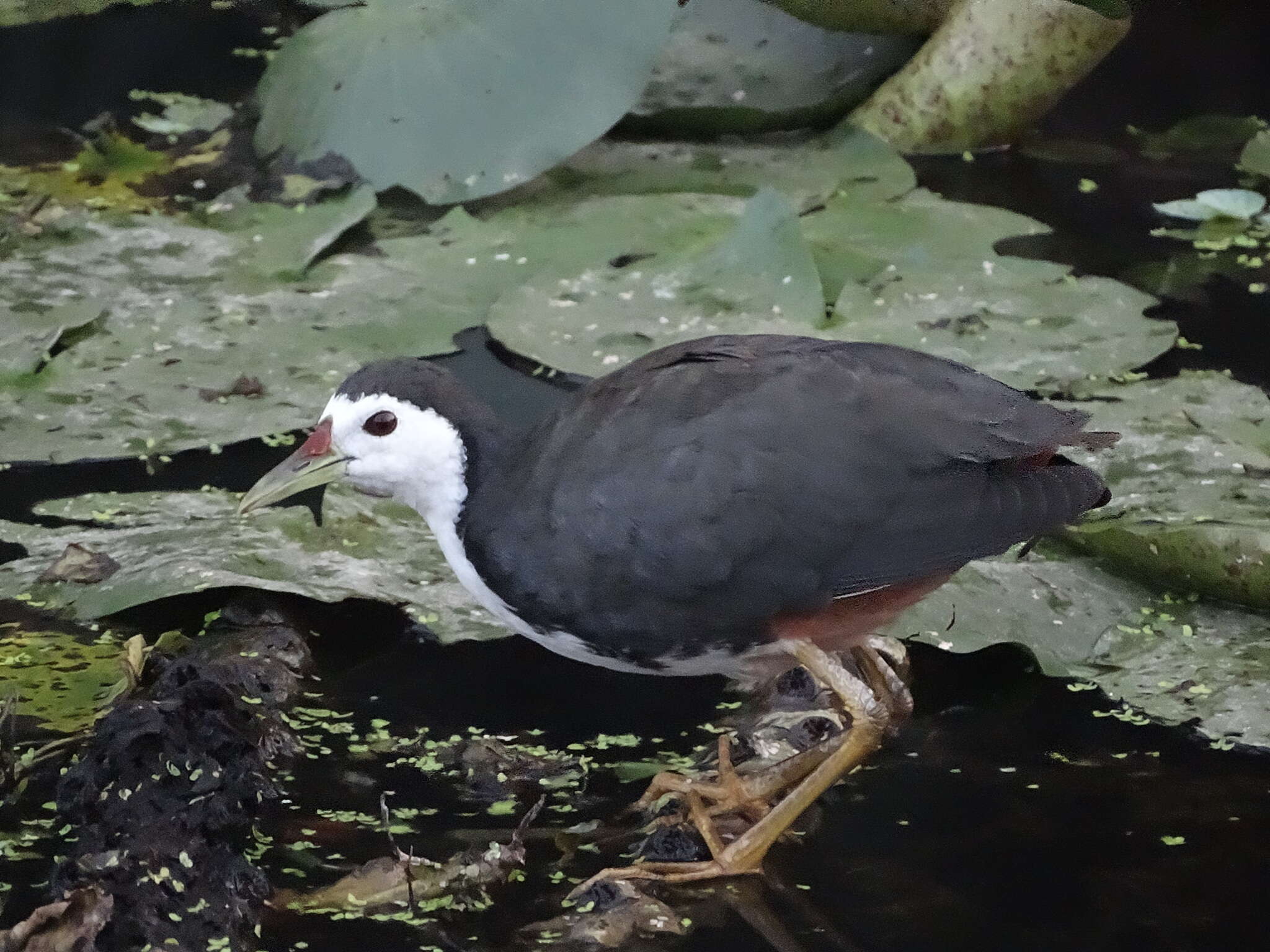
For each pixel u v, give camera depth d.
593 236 10.55
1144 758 6.96
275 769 6.82
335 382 9.05
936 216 11.01
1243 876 6.33
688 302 9.77
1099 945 6.01
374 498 8.15
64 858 6.21
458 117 10.91
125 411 8.74
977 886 6.30
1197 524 7.69
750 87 12.11
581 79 10.98
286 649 7.45
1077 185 11.86
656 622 6.33
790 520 6.18
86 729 6.86
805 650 6.45
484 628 7.49
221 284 10.01
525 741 7.06
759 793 6.72
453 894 6.21
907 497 6.22
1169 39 13.90
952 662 7.62
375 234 10.79
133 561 7.73
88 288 9.89
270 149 11.34
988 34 11.94
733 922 6.16
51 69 13.01
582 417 6.45
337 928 6.03
